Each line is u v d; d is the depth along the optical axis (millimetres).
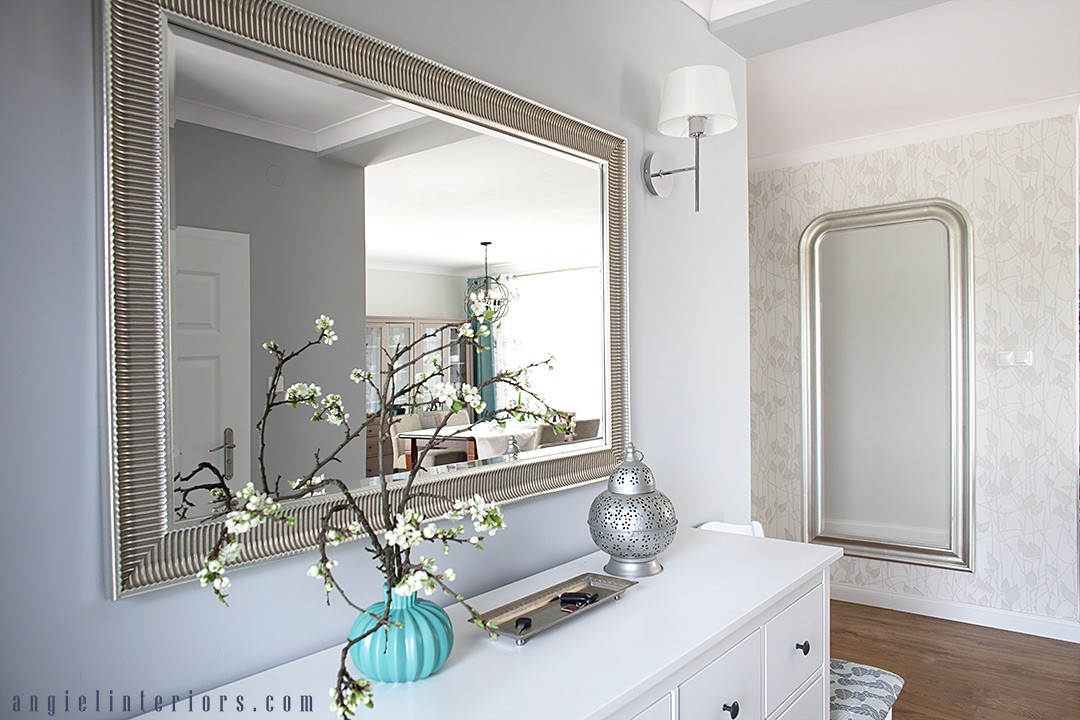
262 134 1152
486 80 1577
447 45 1487
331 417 1240
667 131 2018
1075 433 3465
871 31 2703
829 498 4215
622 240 1937
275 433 1155
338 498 1236
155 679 1031
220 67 1099
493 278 1558
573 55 1842
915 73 3119
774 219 4367
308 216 1214
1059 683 3021
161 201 1010
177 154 1038
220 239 1091
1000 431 3662
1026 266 3580
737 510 2545
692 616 1344
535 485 1651
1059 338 3496
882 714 1914
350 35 1267
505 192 1600
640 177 2092
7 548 900
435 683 1080
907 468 3953
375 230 1324
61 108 958
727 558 1751
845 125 3830
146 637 1023
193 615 1075
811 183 4227
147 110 996
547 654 1181
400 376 1357
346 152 1279
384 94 1339
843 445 4160
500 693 1042
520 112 1621
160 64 1010
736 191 2604
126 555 974
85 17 982
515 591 1536
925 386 3893
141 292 989
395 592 1052
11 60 917
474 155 1528
